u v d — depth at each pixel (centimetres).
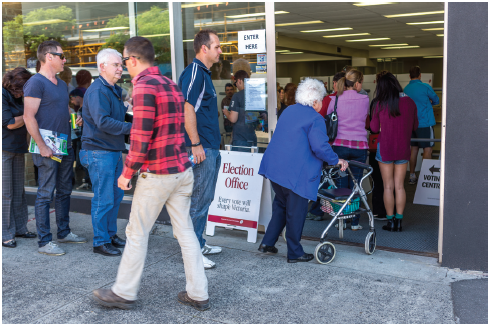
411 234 479
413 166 731
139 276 307
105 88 403
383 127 470
